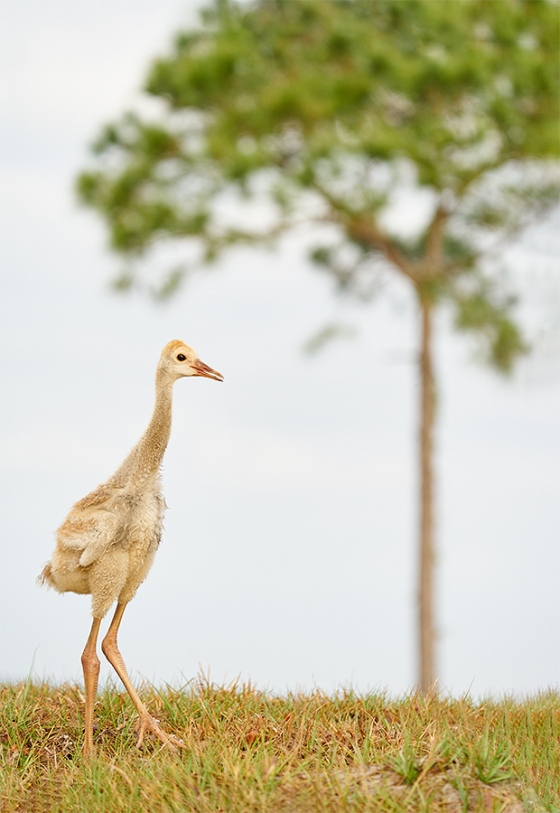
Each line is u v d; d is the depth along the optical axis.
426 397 33.81
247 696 15.64
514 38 31.14
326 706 15.17
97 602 14.79
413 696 15.70
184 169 32.06
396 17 31.97
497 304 33.06
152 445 15.11
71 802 13.09
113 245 31.17
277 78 31.55
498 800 12.13
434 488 33.91
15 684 16.89
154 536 15.09
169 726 14.98
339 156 29.06
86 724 14.36
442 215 33.31
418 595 33.84
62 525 14.96
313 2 32.62
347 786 12.33
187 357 15.43
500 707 15.79
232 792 12.38
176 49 33.00
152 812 12.38
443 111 30.80
